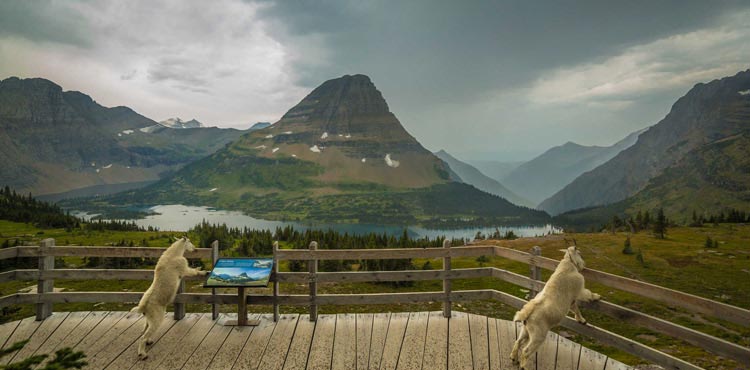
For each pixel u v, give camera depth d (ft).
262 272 25.45
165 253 25.21
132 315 28.32
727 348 16.74
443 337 25.16
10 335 25.04
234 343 24.45
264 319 27.86
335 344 24.30
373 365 21.94
